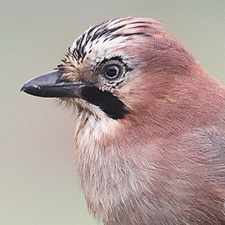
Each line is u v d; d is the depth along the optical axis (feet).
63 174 68.13
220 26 76.48
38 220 64.44
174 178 35.78
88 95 37.65
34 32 79.71
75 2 80.59
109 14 79.61
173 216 35.94
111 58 36.70
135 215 36.50
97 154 37.47
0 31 80.12
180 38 76.07
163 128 36.55
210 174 35.81
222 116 36.94
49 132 69.87
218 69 71.15
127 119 36.88
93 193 37.81
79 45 37.63
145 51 36.40
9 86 74.79
